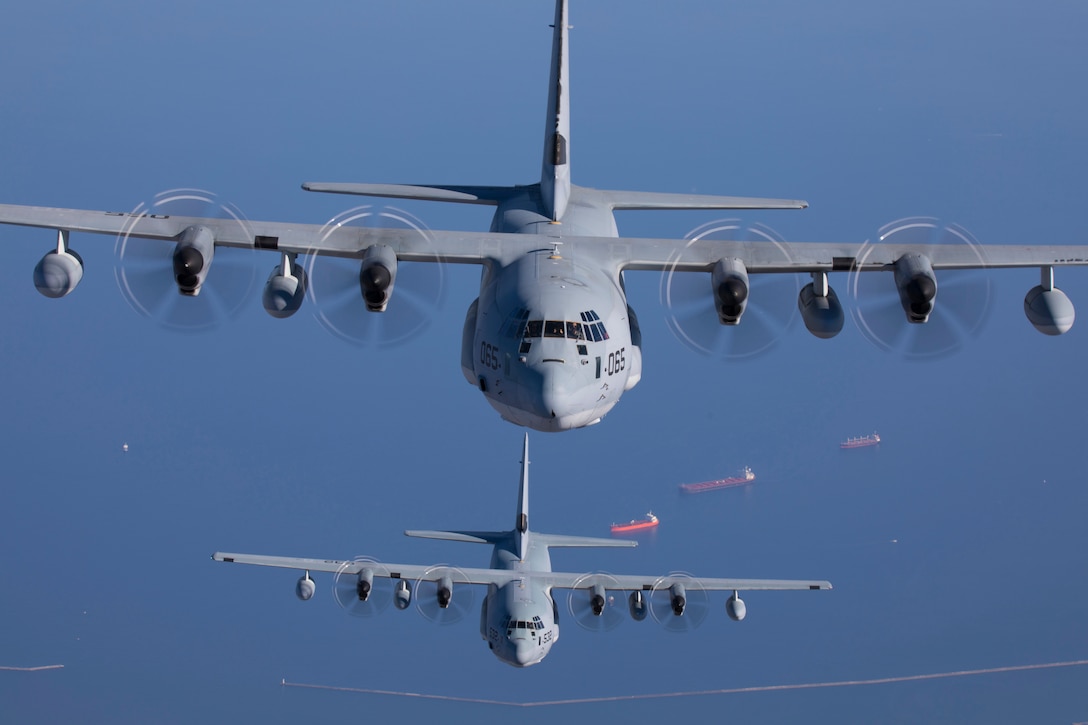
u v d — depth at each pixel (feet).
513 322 319.88
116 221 358.02
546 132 419.95
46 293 363.56
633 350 350.84
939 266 357.20
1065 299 365.61
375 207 368.48
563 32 419.33
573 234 397.19
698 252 357.00
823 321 363.15
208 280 364.58
